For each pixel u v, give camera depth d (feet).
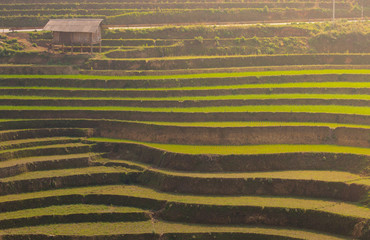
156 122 292.81
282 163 255.91
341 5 438.81
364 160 250.37
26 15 410.52
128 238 218.79
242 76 333.21
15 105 311.27
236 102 307.37
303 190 237.66
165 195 241.96
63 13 413.59
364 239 207.41
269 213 224.33
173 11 416.46
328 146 270.26
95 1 435.12
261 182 240.53
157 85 329.11
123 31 385.29
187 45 375.66
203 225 225.97
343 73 336.29
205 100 307.78
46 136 290.56
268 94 318.45
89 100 312.29
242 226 224.12
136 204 238.89
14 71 340.59
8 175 255.70
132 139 288.51
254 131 277.44
